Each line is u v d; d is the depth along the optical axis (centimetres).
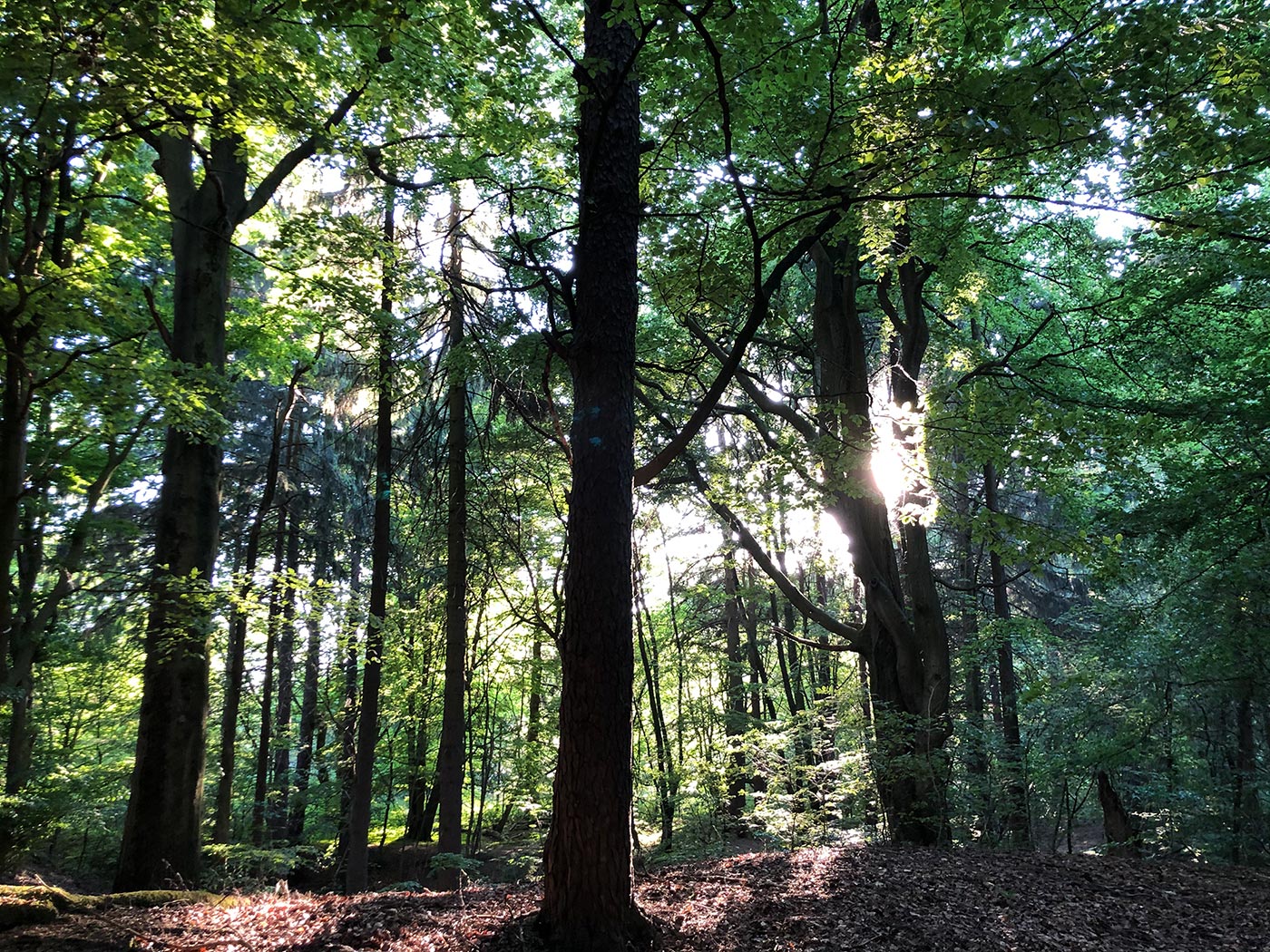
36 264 688
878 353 1730
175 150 923
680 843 1409
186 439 882
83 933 511
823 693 1694
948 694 1170
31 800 660
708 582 2103
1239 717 1365
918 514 938
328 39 809
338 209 1211
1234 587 1090
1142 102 461
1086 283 1381
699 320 1209
